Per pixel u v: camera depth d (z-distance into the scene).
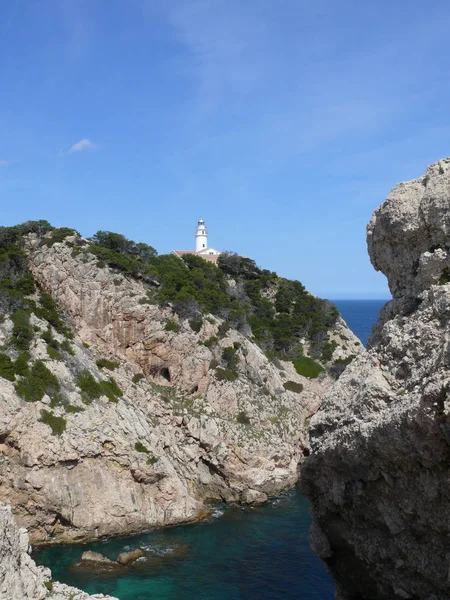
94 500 46.22
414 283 25.73
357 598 28.75
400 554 24.23
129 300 65.12
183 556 41.84
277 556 41.81
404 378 23.77
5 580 22.45
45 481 44.69
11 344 52.06
